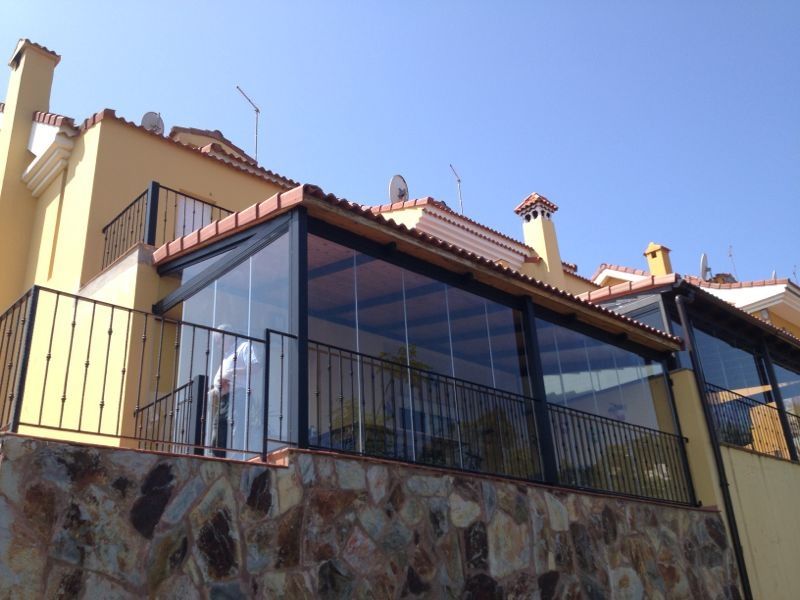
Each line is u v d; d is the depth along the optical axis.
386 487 6.30
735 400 11.73
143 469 4.90
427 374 8.24
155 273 8.77
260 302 6.99
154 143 11.77
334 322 7.70
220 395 6.69
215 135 14.80
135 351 8.28
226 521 5.17
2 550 4.16
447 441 7.74
